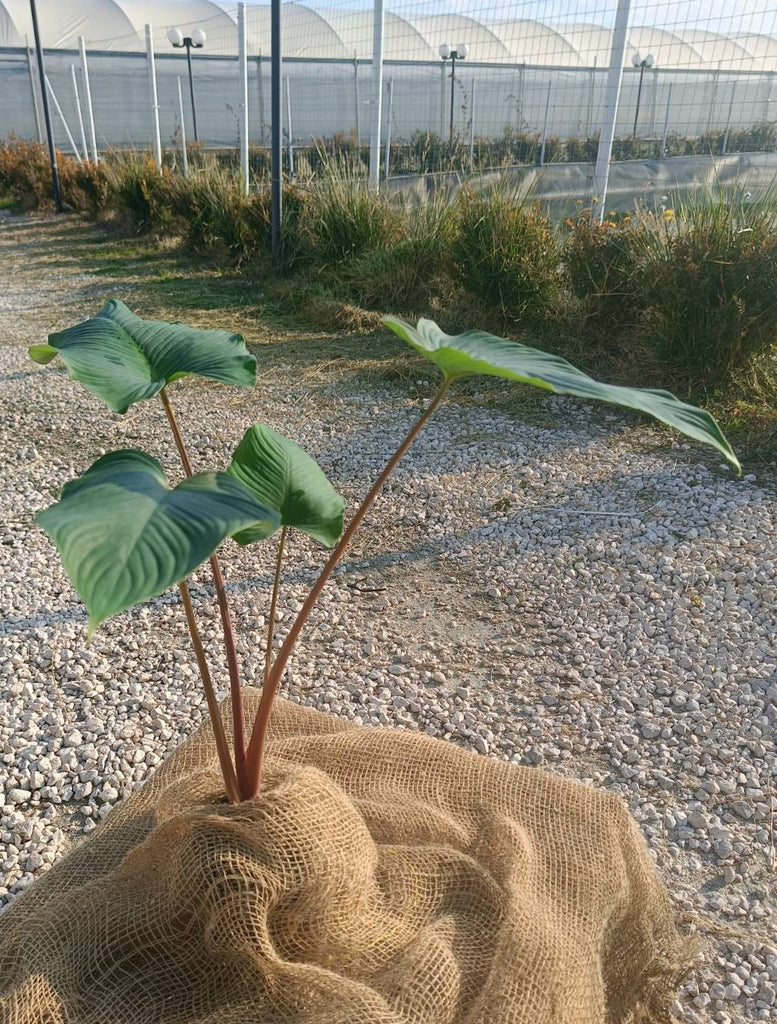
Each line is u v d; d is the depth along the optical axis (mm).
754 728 2789
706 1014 1896
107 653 3295
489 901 1567
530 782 1918
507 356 1401
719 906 2170
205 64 19688
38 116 20578
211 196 10805
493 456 5004
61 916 1493
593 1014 1487
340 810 1491
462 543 4055
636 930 1782
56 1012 1336
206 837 1391
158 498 1188
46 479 4898
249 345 7289
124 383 1435
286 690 3039
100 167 15219
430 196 8695
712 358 5516
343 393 6148
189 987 1427
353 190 8734
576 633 3344
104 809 2543
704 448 4961
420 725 2850
